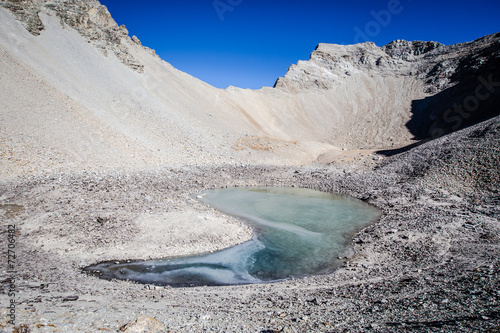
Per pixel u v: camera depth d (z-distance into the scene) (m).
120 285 13.12
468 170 29.39
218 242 19.12
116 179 29.39
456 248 16.36
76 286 12.05
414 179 32.81
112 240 17.84
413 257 16.23
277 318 8.29
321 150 60.59
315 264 16.81
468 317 7.43
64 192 23.61
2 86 35.09
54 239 17.27
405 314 8.26
